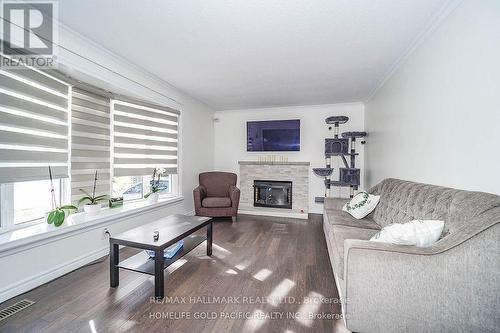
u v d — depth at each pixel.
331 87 3.59
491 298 1.09
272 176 4.78
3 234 1.79
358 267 1.27
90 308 1.61
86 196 2.47
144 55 2.52
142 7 1.72
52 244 1.98
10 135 1.79
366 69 2.88
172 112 3.70
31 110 1.93
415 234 1.28
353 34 2.08
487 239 1.09
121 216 2.64
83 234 2.25
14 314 1.54
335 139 4.16
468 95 1.51
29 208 2.03
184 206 4.05
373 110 3.84
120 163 2.89
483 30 1.38
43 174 2.04
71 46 2.07
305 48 2.35
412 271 1.20
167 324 1.47
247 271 2.19
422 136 2.13
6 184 1.83
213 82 3.40
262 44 2.27
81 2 1.66
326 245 2.88
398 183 2.37
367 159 4.23
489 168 1.34
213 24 1.94
